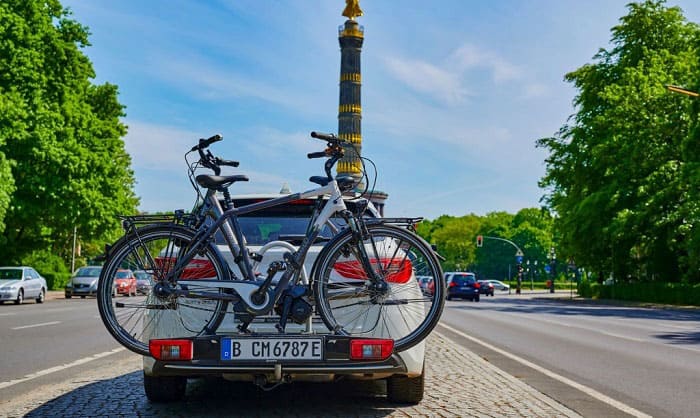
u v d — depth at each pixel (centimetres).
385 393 830
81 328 1841
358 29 9550
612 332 2005
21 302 3766
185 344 618
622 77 5622
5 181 3891
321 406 747
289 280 640
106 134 5397
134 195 7281
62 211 4394
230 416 689
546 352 1412
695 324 2422
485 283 7906
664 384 969
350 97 9550
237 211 659
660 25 5828
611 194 5222
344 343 620
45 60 4466
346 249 638
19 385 894
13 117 4038
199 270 646
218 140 670
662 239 5178
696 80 4394
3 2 4278
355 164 681
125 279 634
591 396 855
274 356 618
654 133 5066
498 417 695
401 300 640
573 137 5825
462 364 1122
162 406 744
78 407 734
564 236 5947
